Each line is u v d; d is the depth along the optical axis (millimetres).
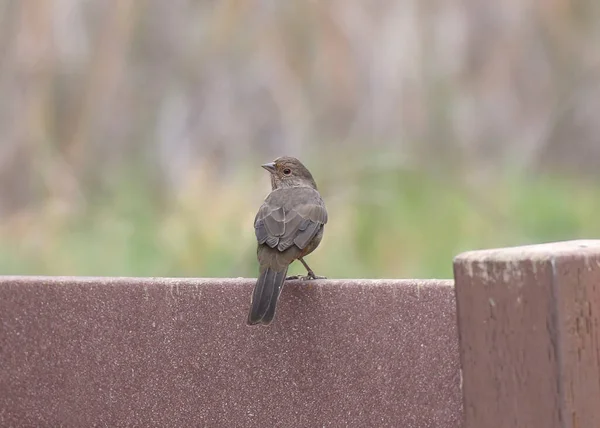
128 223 15086
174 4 21703
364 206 13664
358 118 19656
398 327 5332
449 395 5223
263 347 5668
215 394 5793
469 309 4074
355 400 5441
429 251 13523
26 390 6207
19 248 15320
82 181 18859
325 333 5520
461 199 14516
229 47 20656
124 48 20562
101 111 20328
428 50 19797
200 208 13953
